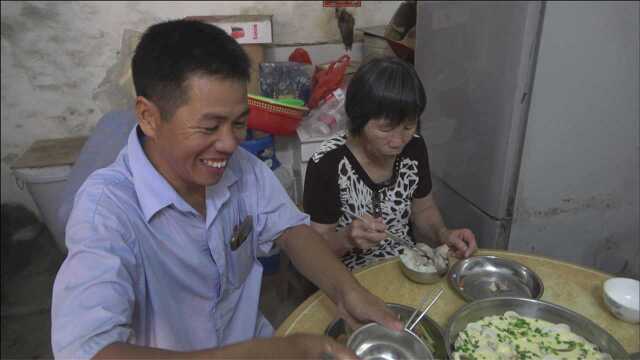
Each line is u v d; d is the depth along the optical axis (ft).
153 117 2.37
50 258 8.09
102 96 8.26
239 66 2.27
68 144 7.95
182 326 3.03
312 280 3.26
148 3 7.86
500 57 4.62
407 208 4.71
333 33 8.65
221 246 3.02
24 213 8.60
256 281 3.58
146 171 2.58
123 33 7.67
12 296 7.20
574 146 4.79
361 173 4.35
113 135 4.29
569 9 4.15
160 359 1.98
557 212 5.11
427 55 6.21
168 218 2.72
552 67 4.36
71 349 1.98
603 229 5.37
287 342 2.14
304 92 7.50
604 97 4.61
